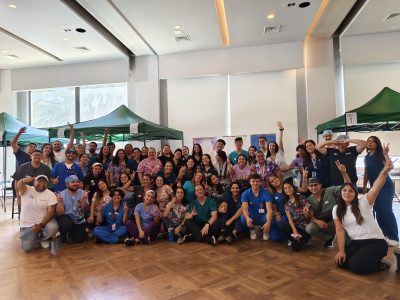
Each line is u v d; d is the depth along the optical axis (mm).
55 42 6398
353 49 6508
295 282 2256
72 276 2482
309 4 5051
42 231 3369
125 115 5301
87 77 7699
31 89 7977
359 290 2094
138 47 6883
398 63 6504
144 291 2150
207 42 6648
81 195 3703
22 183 3305
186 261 2801
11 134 5539
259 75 7016
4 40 6199
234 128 7090
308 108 6715
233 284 2240
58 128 5043
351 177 3402
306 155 3785
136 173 4430
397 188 6254
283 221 3361
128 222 3521
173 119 7422
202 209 3598
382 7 5207
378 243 2377
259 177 3516
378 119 3793
